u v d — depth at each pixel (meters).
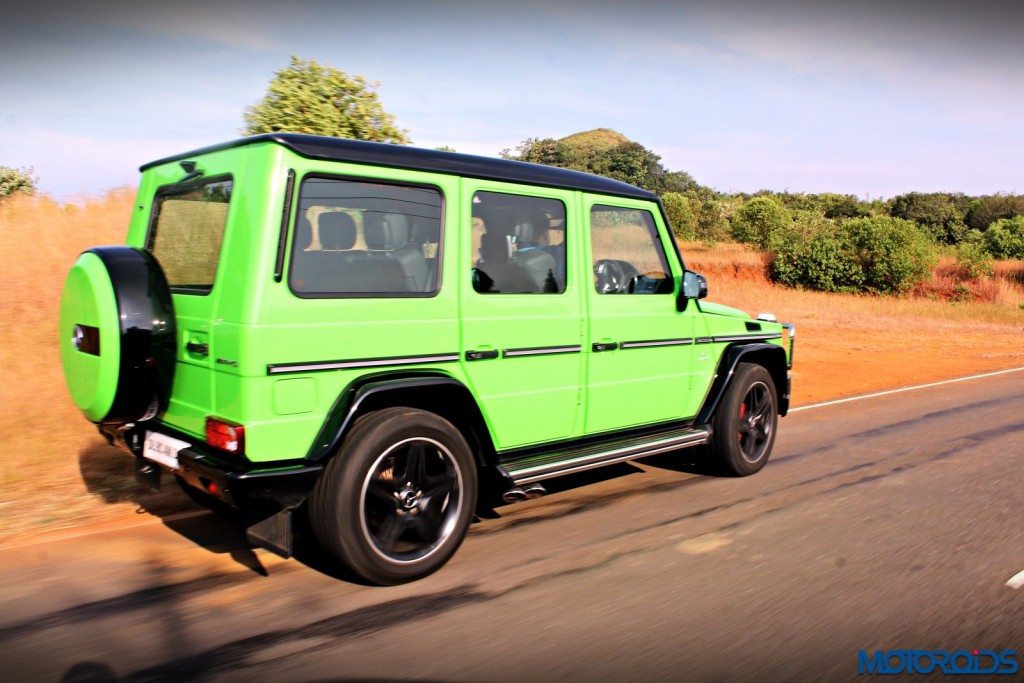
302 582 3.99
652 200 5.42
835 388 11.27
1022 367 14.27
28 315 8.53
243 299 3.57
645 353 5.35
